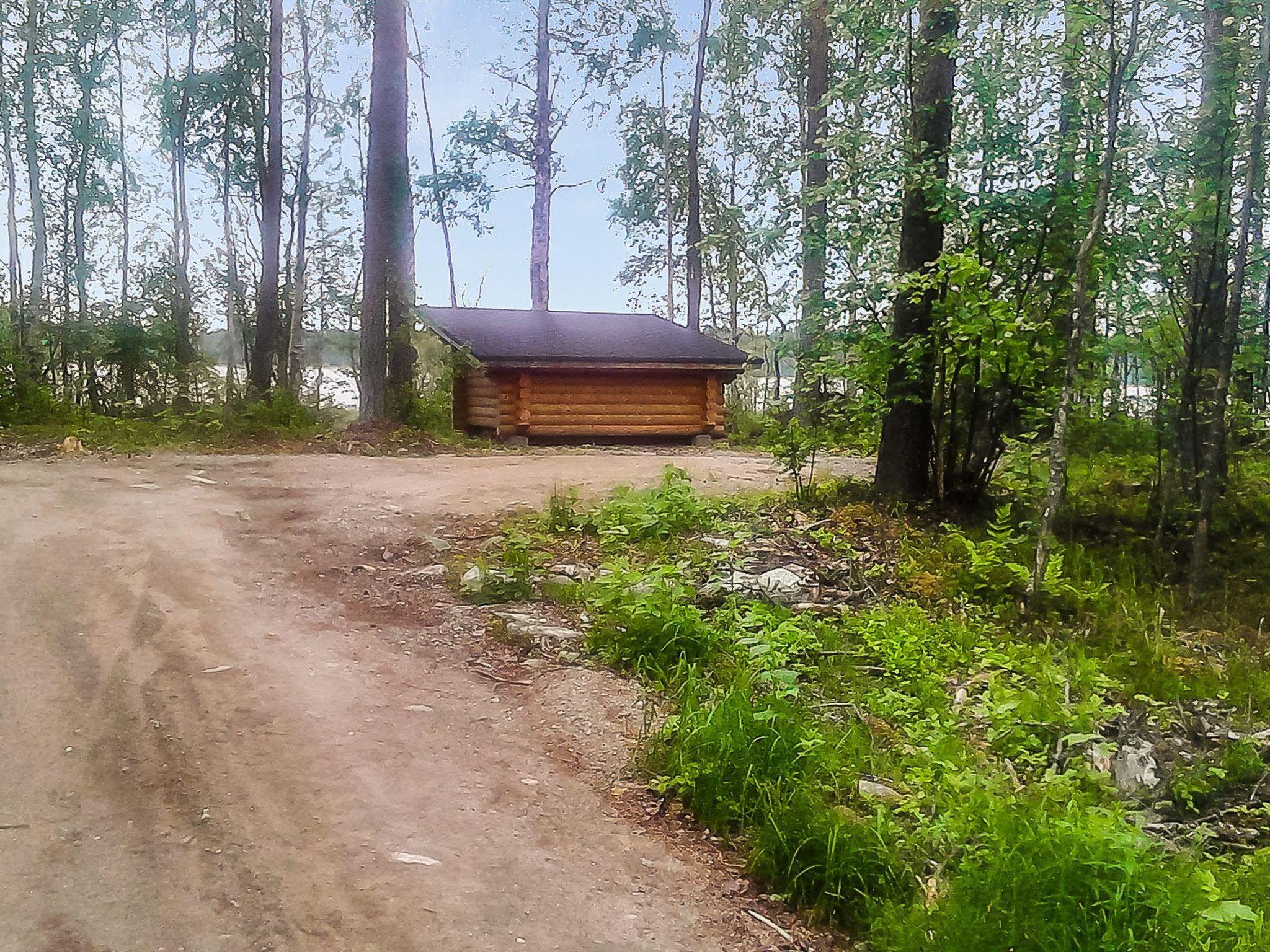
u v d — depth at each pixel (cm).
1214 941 329
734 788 436
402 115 1551
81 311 2389
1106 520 1000
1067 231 869
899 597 756
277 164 2061
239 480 1034
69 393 1938
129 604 632
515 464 1244
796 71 2697
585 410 1734
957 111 916
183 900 341
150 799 406
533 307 2811
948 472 964
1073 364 801
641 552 788
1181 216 869
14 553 714
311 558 763
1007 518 866
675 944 344
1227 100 854
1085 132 853
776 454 1040
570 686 554
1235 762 536
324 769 443
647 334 1881
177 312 2400
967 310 834
